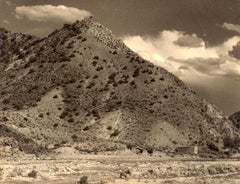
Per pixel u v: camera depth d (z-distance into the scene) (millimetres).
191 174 84500
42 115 191250
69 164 91688
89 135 183500
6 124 150000
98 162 103938
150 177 77000
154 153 155500
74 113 198250
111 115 196750
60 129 184500
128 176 76438
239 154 182875
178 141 191250
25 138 129750
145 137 186250
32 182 66188
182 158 150625
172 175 81688
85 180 66625
